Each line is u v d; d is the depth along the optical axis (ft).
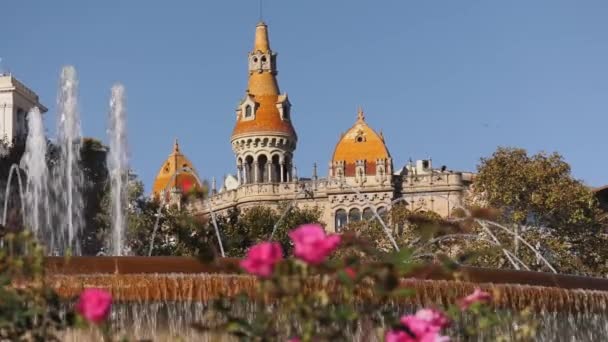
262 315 28.53
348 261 27.89
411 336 26.68
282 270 26.37
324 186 399.85
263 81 437.99
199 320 45.78
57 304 31.76
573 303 54.95
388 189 391.24
